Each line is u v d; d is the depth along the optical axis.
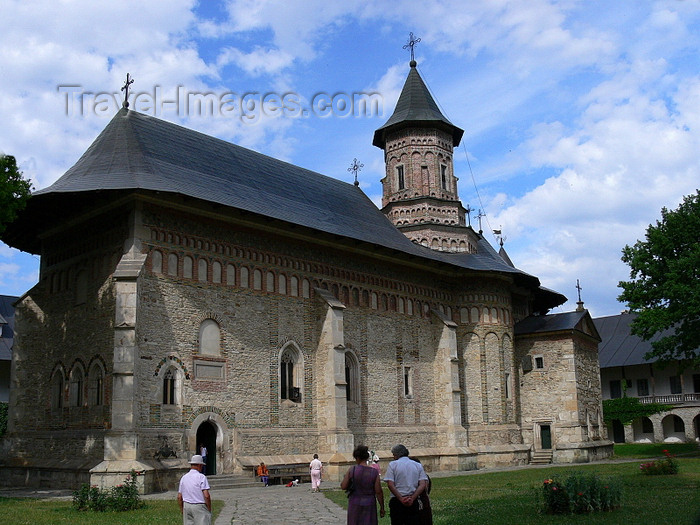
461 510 18.06
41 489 26.36
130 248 26.47
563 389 43.72
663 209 43.31
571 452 42.44
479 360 41.88
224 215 29.62
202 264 28.89
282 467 29.20
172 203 27.69
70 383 28.03
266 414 30.06
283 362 31.66
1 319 49.44
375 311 36.91
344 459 30.88
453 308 42.62
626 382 66.56
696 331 40.72
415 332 39.22
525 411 44.53
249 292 30.53
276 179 36.91
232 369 29.12
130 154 29.11
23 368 30.42
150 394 26.03
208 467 27.86
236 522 16.55
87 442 26.38
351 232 35.84
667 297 40.88
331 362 32.16
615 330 70.38
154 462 25.42
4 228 24.39
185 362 27.45
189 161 31.77
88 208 28.39
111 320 26.75
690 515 15.84
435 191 46.91
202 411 27.66
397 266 38.94
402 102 49.16
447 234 45.78
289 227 32.16
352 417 34.31
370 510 11.26
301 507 19.56
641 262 42.69
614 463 38.69
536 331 44.88
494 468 39.19
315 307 33.34
